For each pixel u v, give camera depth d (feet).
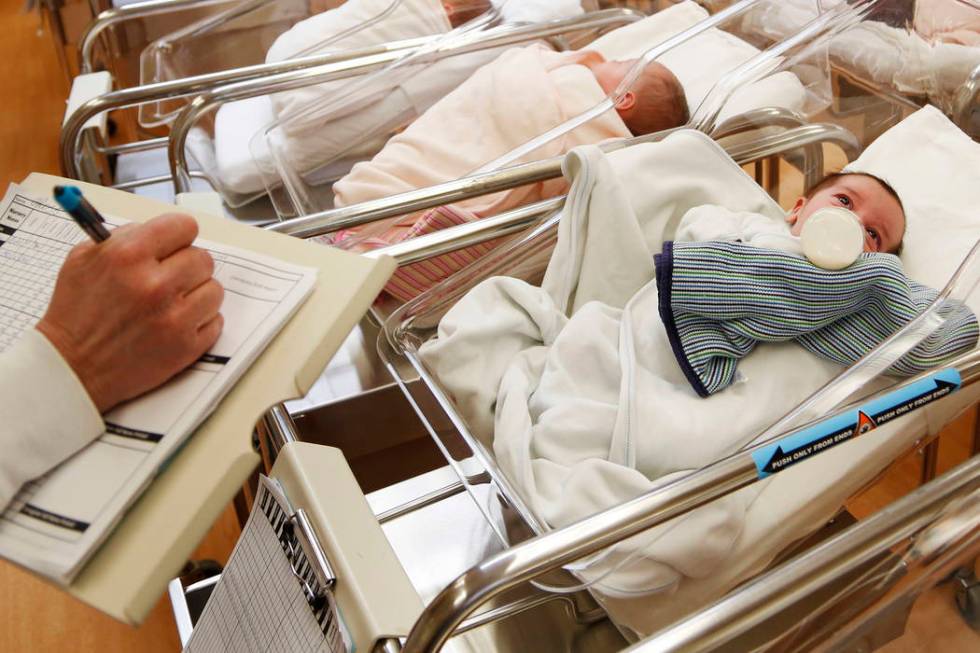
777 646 2.41
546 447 2.93
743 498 2.77
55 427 1.83
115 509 1.77
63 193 1.83
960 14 4.69
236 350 1.98
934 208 3.95
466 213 4.31
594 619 3.05
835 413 2.59
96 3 7.07
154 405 1.91
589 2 6.59
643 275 3.59
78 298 1.89
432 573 3.34
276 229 3.75
